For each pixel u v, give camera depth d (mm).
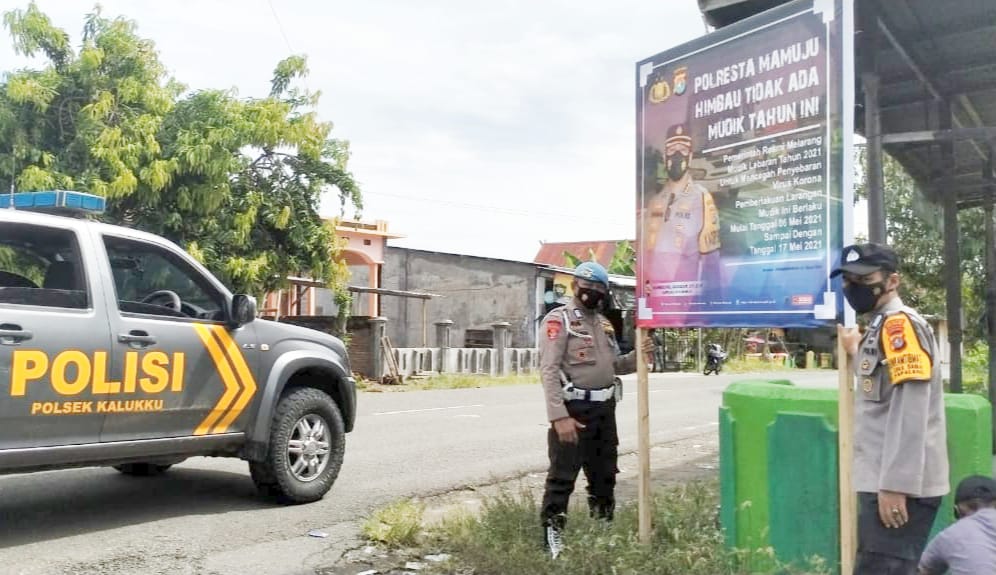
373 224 29609
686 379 28625
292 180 17609
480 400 17172
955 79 8070
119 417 5660
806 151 4160
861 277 3469
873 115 6867
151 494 7121
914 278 14602
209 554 5406
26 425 5172
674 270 4824
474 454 9758
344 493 7363
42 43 15055
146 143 14836
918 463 3229
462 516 6012
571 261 34531
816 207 4105
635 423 13750
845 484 3938
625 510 5688
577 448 4926
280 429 6660
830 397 4320
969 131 6719
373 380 21656
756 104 4418
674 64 4875
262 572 5062
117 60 15492
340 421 7176
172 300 6293
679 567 4438
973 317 14867
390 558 5363
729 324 4520
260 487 6871
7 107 14555
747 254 4430
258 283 17234
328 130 17391
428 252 33406
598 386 5004
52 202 5844
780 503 4391
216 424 6285
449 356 24672
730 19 6383
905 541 3346
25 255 5645
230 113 15992
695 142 4742
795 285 4184
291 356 6801
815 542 4277
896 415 3305
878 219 6906
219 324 6379
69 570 5008
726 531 4633
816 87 4125
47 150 14938
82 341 5453
